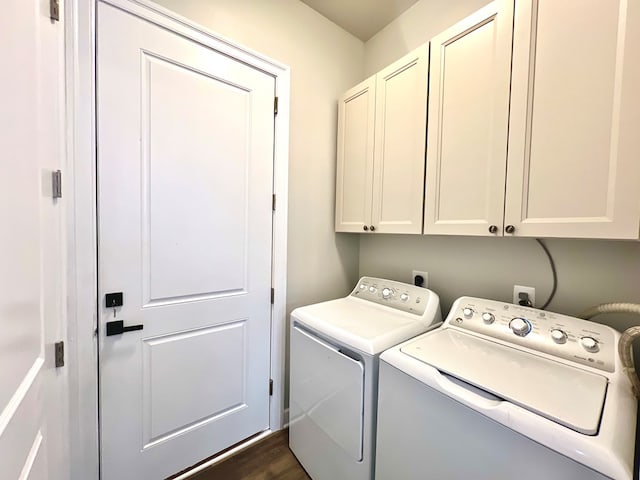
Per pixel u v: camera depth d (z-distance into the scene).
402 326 1.26
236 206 1.49
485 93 1.10
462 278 1.53
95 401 1.11
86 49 1.03
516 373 0.84
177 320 1.33
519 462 0.67
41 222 0.78
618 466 0.54
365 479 1.08
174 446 1.34
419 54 1.33
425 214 1.33
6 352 0.52
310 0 1.66
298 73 1.70
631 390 0.74
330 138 1.89
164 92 1.24
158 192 1.24
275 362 1.69
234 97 1.45
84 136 1.04
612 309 0.95
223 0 1.39
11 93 0.56
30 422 0.66
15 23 0.58
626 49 0.77
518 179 1.00
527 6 0.96
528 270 1.28
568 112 0.88
